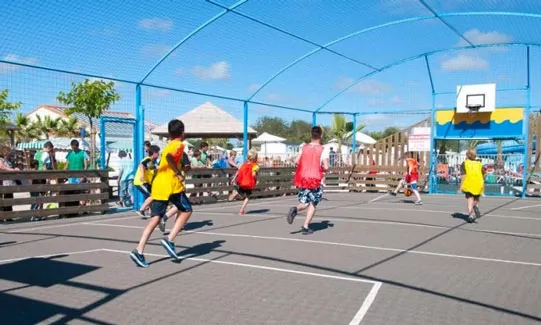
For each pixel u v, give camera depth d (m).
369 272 6.09
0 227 9.71
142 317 4.40
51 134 39.78
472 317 4.46
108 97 24.58
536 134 18.59
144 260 6.27
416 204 15.21
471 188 10.75
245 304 4.79
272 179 18.06
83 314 4.47
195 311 4.57
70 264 6.41
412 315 4.50
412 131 20.47
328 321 4.32
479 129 19.33
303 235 8.88
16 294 5.07
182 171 6.67
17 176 10.41
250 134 23.55
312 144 9.01
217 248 7.56
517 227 10.14
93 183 11.92
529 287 5.49
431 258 6.97
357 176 20.94
